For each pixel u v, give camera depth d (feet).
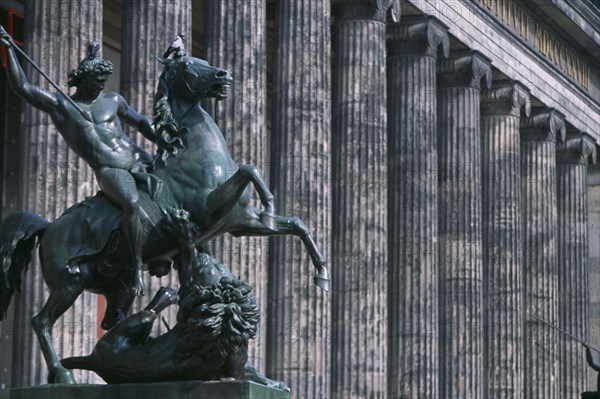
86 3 120.06
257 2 147.02
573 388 242.99
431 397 181.88
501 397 210.38
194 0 190.70
